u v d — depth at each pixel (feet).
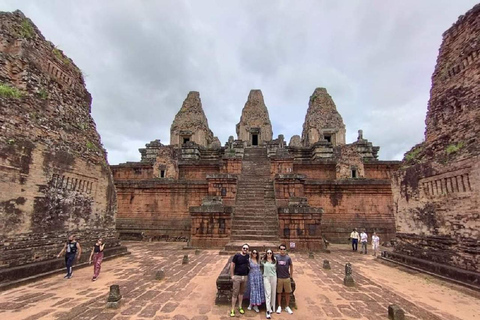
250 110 140.56
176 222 69.82
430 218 34.19
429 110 38.17
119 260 41.14
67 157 36.42
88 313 19.84
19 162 29.14
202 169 89.40
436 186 33.42
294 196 62.95
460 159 29.76
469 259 27.53
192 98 124.98
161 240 67.77
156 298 23.30
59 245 33.55
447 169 31.55
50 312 19.98
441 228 32.19
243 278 20.63
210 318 19.29
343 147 81.00
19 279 26.63
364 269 36.37
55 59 38.24
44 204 32.07
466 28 32.96
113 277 30.53
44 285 26.99
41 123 33.09
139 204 72.69
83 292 24.86
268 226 54.60
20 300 22.50
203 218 53.62
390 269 36.63
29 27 34.76
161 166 84.12
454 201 30.32
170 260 41.11
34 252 29.78
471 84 31.04
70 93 40.86
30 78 33.04
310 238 51.19
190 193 71.56
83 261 36.32
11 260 26.99
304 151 100.27
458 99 32.65
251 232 53.42
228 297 22.09
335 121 116.37
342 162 79.56
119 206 73.20
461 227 29.09
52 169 33.73
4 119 28.17
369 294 25.12
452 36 35.24
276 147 97.09
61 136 36.37
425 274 31.65
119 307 21.12
